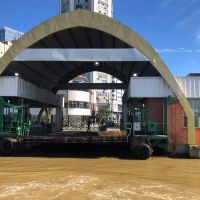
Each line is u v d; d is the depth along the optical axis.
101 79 149.38
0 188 12.65
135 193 12.06
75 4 152.75
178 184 14.05
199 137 24.53
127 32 24.42
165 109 24.97
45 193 11.87
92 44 31.41
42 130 33.47
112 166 18.84
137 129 23.58
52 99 38.06
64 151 25.81
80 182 13.81
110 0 158.38
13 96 24.55
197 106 25.31
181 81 25.50
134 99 27.55
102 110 108.50
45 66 31.86
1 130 24.08
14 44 24.55
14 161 20.55
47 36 24.86
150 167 18.62
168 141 23.91
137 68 31.27
